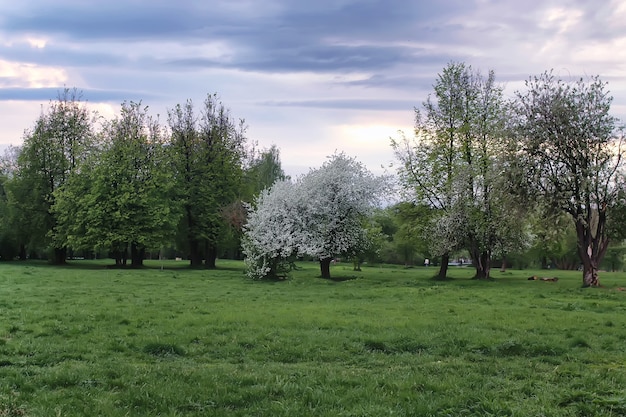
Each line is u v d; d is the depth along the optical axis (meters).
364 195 43.91
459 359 13.02
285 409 8.55
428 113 44.69
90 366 11.74
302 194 42.12
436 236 42.91
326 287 33.19
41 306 21.58
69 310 20.27
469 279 43.88
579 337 14.96
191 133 62.16
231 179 62.28
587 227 35.66
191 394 9.34
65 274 42.72
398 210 46.91
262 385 10.02
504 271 66.25
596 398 9.02
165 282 36.06
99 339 14.80
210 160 62.31
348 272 56.19
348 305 23.17
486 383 10.35
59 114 65.50
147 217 56.59
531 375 11.14
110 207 56.81
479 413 8.45
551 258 89.75
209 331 16.06
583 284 35.97
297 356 13.25
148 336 15.11
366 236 44.69
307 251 40.12
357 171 44.66
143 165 59.00
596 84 35.25
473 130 42.97
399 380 10.49
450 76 44.19
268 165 86.94
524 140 35.91
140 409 8.62
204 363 12.62
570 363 12.41
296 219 41.62
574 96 35.56
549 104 35.72
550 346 14.08
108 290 29.31
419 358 13.13
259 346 14.20
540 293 29.52
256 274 40.19
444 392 9.68
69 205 58.72
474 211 41.97
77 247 57.19
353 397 9.25
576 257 86.31
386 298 26.66
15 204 63.34
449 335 15.44
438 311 21.16
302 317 18.77
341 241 42.56
